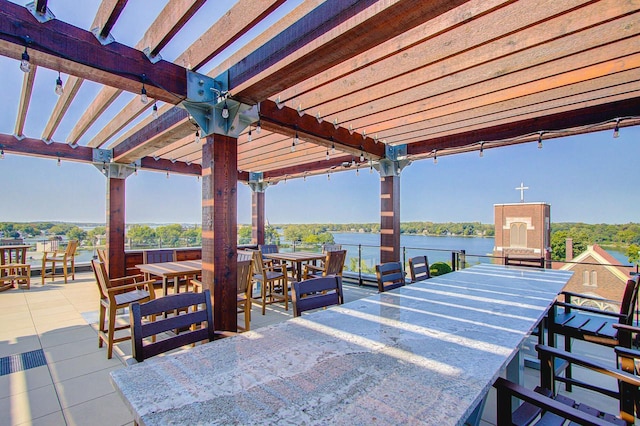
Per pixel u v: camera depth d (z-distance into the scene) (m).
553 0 1.77
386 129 4.04
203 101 2.63
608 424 0.93
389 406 0.91
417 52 2.35
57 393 2.30
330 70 2.60
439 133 4.36
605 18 1.80
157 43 2.12
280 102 3.15
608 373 1.34
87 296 5.29
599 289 12.30
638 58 2.28
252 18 1.82
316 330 1.56
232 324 2.80
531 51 2.30
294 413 0.88
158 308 1.46
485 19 2.02
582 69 2.50
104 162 5.30
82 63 2.00
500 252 16.64
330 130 3.95
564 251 17.16
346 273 6.88
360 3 1.61
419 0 1.44
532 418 1.36
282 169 7.46
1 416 2.02
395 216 5.12
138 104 3.29
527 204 16.73
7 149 4.35
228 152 2.82
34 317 4.15
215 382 1.06
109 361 2.84
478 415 1.41
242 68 2.41
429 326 1.62
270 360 1.23
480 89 2.84
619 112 3.23
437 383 1.04
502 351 1.30
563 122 3.55
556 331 2.49
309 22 1.86
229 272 2.80
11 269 6.02
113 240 5.43
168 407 0.91
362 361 1.21
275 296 4.68
